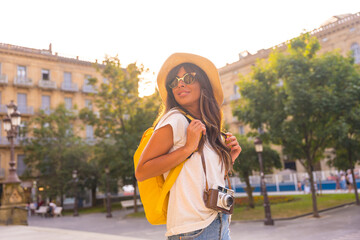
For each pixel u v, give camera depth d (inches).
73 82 1620.3
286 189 1203.2
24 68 1501.0
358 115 544.7
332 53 586.2
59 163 1232.2
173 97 54.4
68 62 1617.9
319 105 506.6
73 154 1181.1
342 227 419.8
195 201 44.9
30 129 1309.1
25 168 1428.4
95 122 878.4
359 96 524.4
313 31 1401.3
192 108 52.7
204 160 46.8
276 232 419.8
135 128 851.4
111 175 893.2
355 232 372.5
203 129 44.6
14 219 494.0
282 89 594.6
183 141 45.8
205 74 54.6
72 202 1518.2
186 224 44.2
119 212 1000.2
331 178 1103.6
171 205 45.8
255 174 1413.6
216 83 55.0
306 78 542.9
